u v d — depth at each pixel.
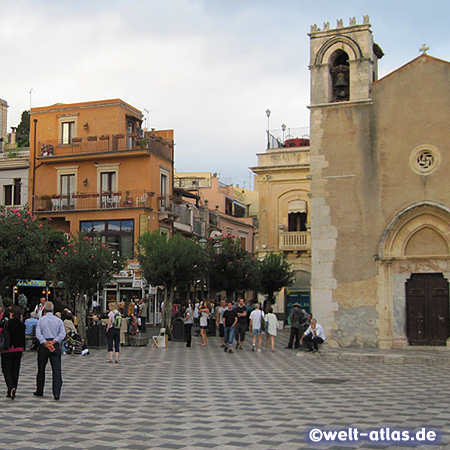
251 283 38.81
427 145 22.41
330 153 23.78
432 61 22.72
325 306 23.30
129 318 28.66
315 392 14.06
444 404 12.18
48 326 12.96
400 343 22.22
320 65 24.34
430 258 22.05
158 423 10.41
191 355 23.72
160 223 46.78
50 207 46.19
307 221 44.12
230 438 9.27
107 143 46.16
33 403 12.34
